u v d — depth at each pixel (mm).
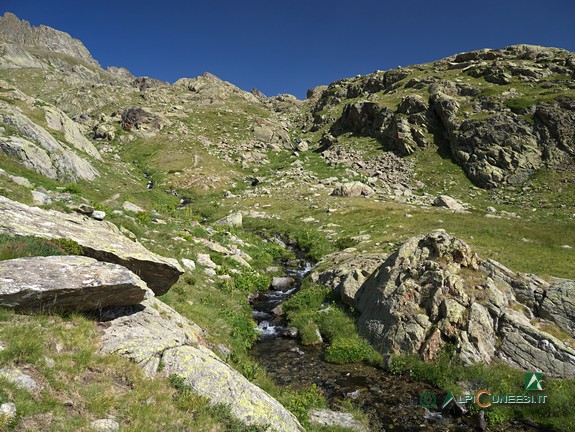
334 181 67125
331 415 11859
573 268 21219
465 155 64500
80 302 9266
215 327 16078
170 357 9312
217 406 8391
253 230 44406
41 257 9656
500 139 61812
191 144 98375
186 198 63312
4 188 18203
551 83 70500
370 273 22078
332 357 16422
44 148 34156
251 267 28922
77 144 53656
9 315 8023
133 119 107562
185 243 27344
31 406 6191
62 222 13797
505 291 16797
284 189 64000
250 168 86938
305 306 21891
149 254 13570
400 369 15078
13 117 33000
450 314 15523
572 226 34000
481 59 102562
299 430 9406
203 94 185250
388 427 11742
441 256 18281
